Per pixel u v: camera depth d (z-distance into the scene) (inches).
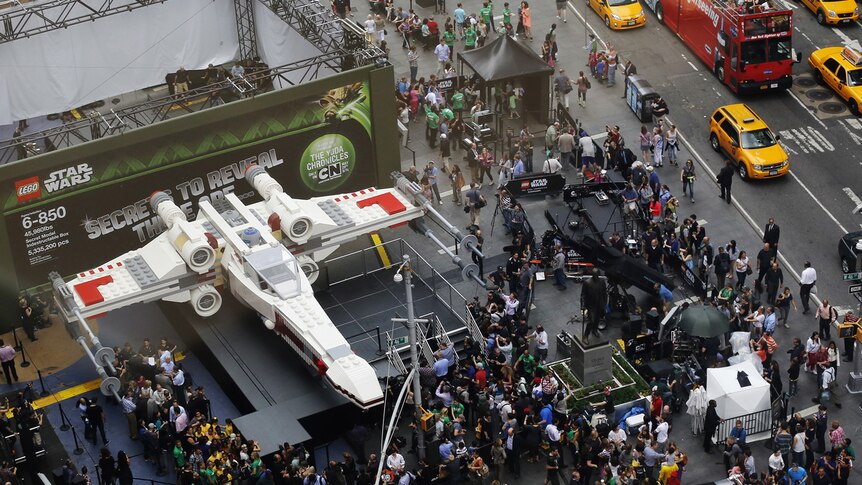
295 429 1660.9
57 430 1759.4
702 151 2343.8
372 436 1740.9
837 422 1683.1
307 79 2274.9
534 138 2358.5
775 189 2247.8
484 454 1695.4
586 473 1633.9
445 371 1748.3
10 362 1835.6
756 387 1726.1
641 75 2564.0
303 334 1737.2
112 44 2272.4
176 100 2005.4
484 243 2108.8
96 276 1862.7
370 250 2048.5
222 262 1870.1
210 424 1667.1
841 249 2047.2
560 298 1995.6
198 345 1877.5
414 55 2471.7
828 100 2472.9
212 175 1991.9
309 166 2068.2
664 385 1770.4
